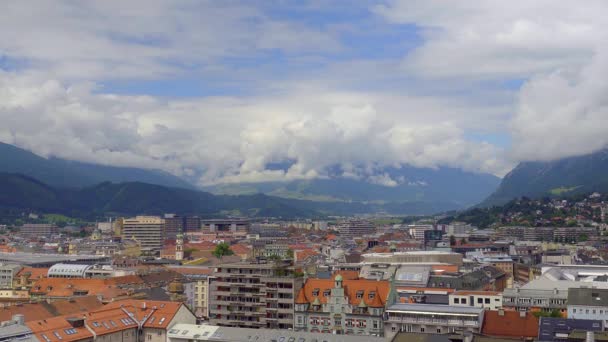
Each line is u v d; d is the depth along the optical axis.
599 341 192.62
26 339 197.00
